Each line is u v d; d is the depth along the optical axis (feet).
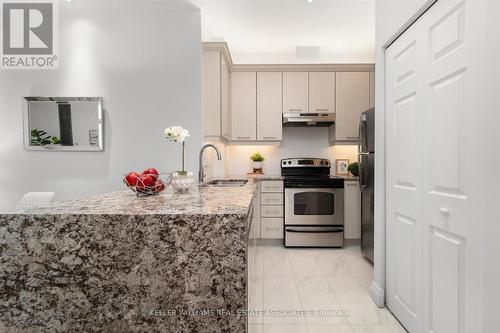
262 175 12.74
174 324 2.81
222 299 2.80
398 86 5.73
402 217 5.68
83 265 2.81
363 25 10.25
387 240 6.38
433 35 4.55
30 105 8.89
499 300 3.29
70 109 8.89
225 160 12.90
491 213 3.36
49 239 2.80
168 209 3.07
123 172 9.01
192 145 9.02
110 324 2.82
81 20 8.92
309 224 11.34
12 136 9.00
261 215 11.54
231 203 3.59
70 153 9.04
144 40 8.97
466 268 3.82
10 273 2.81
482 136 3.51
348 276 8.39
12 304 2.82
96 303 2.81
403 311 5.66
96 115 8.88
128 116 9.00
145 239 2.80
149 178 4.62
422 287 4.90
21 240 2.81
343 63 11.96
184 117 9.02
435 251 4.53
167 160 9.04
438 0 4.40
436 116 4.48
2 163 9.03
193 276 2.80
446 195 4.23
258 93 12.32
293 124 13.03
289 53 12.81
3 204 9.03
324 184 11.28
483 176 3.48
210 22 9.97
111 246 2.81
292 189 11.36
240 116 12.34
